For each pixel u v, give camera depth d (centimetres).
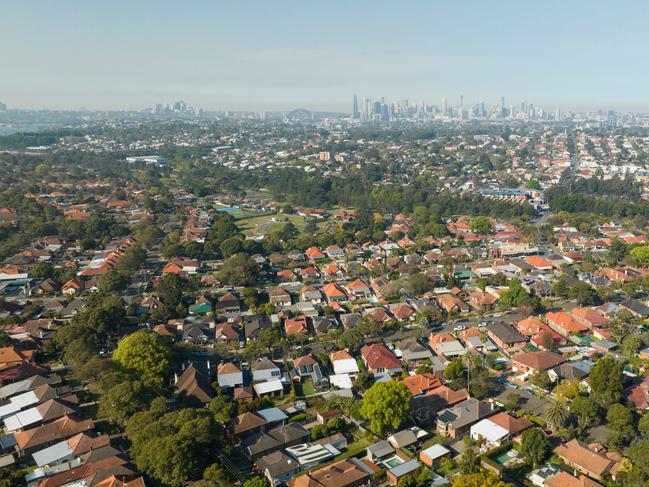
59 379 13625
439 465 10281
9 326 16975
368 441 11131
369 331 16425
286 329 16912
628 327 15750
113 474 9488
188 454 9488
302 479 9488
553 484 9288
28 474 10025
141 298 19288
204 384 13250
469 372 13425
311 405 12688
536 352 14438
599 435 11012
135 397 11525
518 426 11075
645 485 8912
